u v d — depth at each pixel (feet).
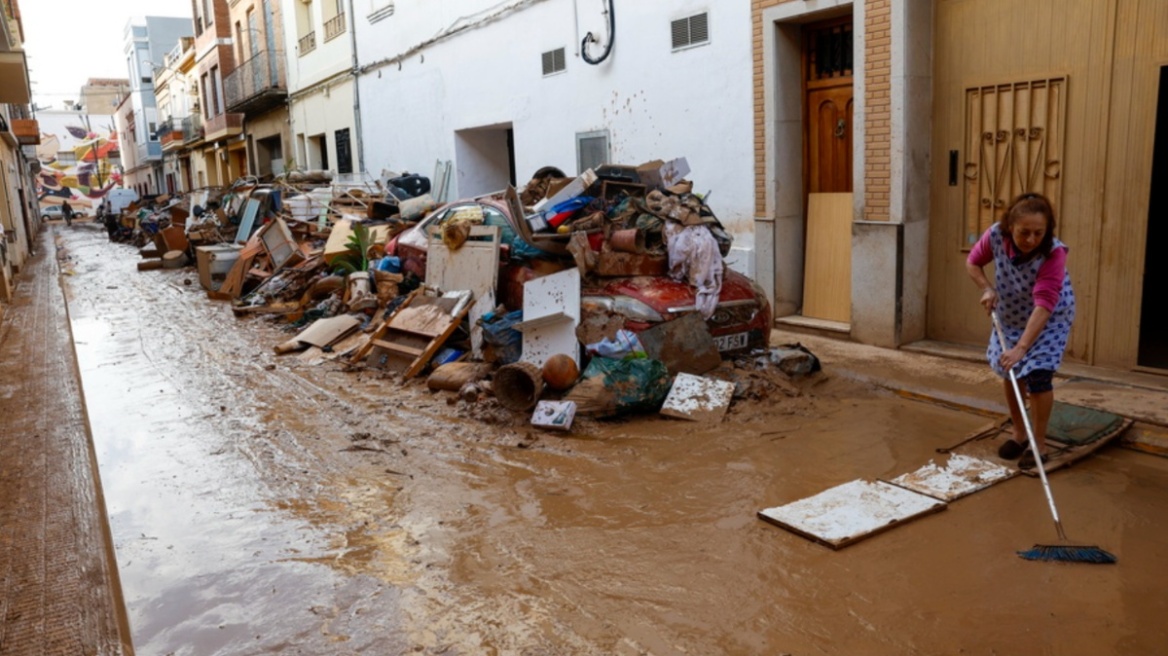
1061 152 21.29
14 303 43.11
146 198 109.50
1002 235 14.88
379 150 60.44
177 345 32.07
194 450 18.95
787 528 13.51
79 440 17.99
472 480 16.37
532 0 39.58
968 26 23.11
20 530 13.32
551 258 23.59
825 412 19.63
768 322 23.00
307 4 71.97
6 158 69.21
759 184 28.84
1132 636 10.23
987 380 20.72
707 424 18.97
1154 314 19.93
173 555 13.56
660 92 32.83
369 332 28.09
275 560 13.21
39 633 10.28
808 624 10.80
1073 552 12.10
